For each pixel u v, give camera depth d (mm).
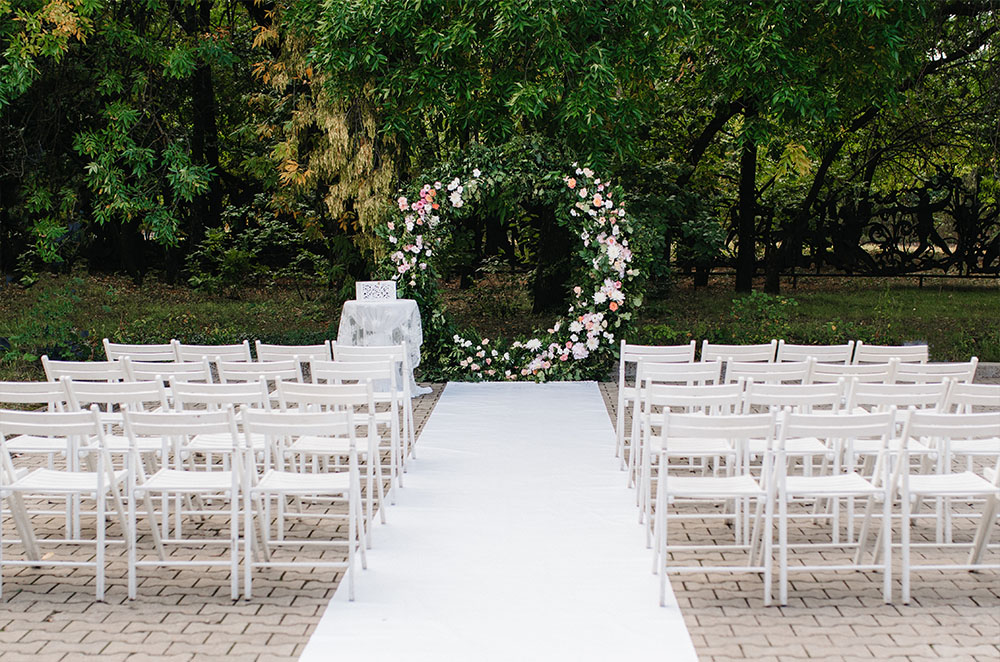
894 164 20219
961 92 15719
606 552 5176
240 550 5285
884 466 4582
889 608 4488
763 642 4090
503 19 10016
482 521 5695
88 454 5844
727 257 20719
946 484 4746
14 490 4664
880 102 13180
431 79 10906
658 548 4867
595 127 10953
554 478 6641
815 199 19031
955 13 13062
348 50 10828
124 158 13078
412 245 10562
